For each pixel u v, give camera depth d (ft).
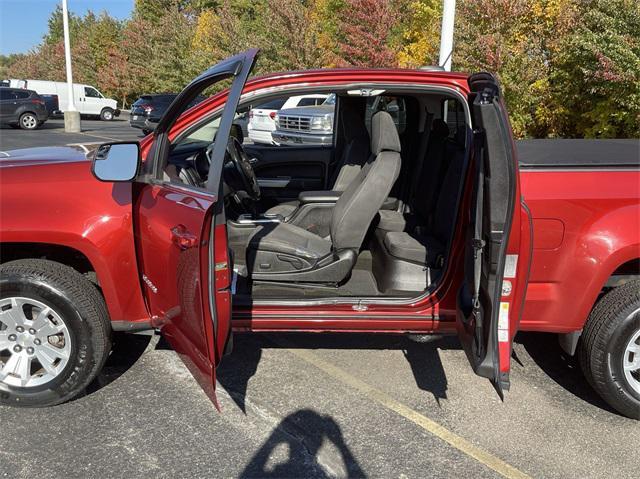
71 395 9.91
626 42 26.00
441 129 12.57
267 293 10.82
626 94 26.78
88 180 9.63
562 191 9.27
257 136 39.99
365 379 11.23
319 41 68.18
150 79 102.73
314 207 12.73
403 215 12.85
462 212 9.48
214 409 10.12
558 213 9.27
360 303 10.04
